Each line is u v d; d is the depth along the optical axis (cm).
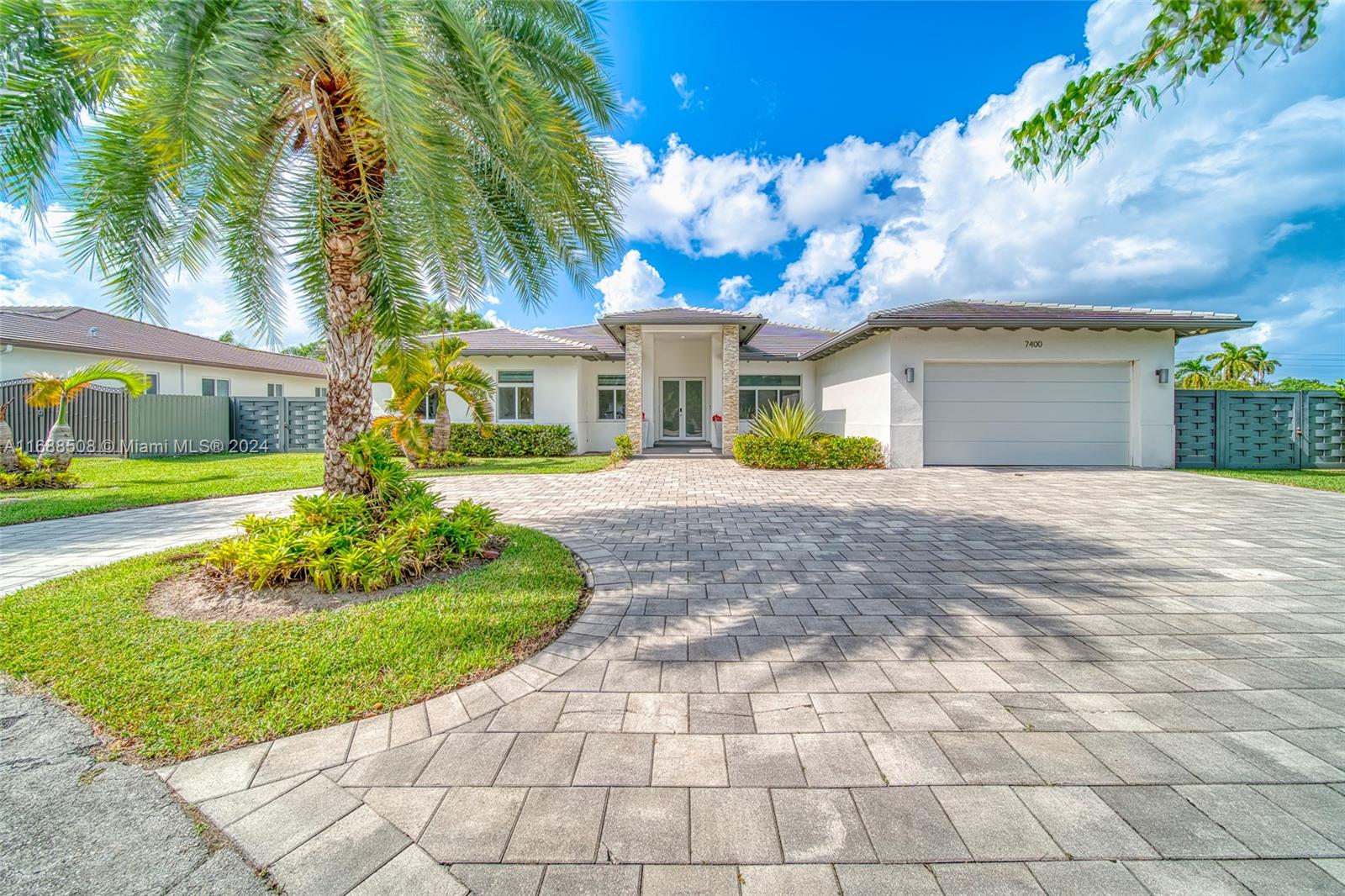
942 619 364
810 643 326
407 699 258
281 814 185
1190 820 182
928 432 1256
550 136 433
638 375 1527
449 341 1353
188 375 1847
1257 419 1222
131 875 159
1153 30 187
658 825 181
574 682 279
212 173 355
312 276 508
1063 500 831
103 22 297
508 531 592
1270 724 240
